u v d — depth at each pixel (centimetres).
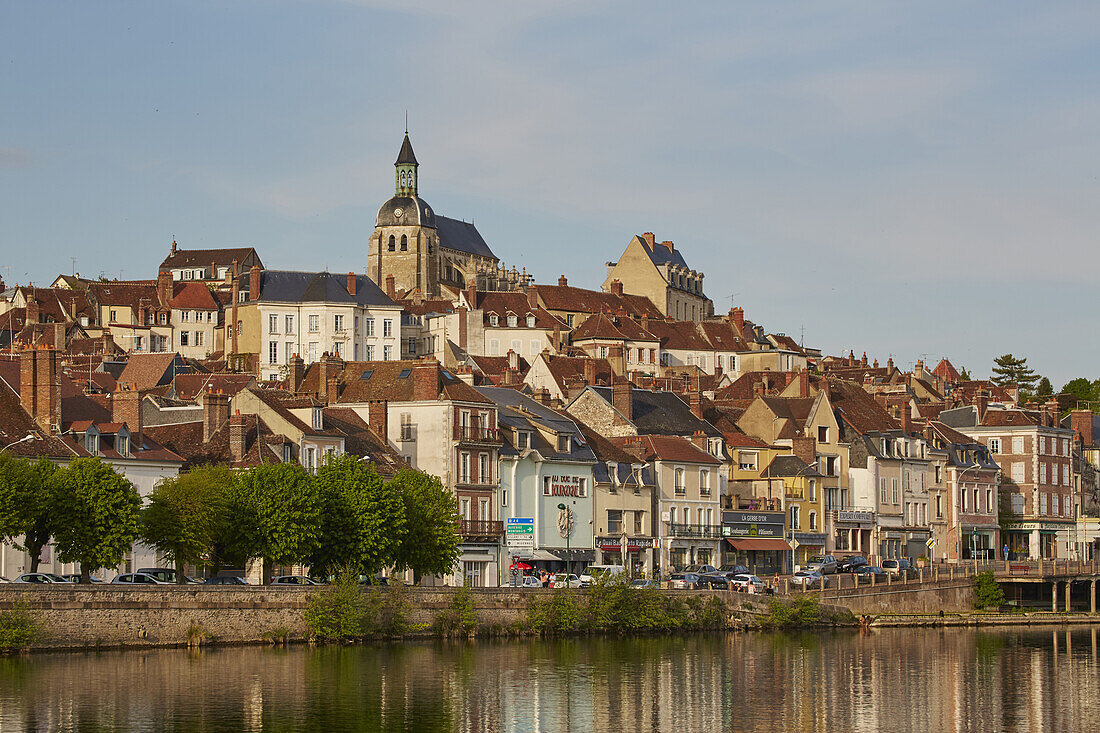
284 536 9206
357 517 9531
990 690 8425
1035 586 14275
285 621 8956
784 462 14062
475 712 7294
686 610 10825
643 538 12688
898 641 10838
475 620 9669
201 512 9206
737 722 7331
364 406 11775
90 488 8794
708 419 14550
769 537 13638
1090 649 10538
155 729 6606
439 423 11531
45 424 9888
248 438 10644
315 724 6831
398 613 9375
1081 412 18625
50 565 9419
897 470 15000
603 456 12750
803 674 8825
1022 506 16600
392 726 6888
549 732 6969
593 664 8875
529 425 12400
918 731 7212
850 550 14362
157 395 12988
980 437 16862
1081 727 7344
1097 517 17288
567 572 11688
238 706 7112
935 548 15350
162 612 8412
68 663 7800
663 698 7850
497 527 11625
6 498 8400
